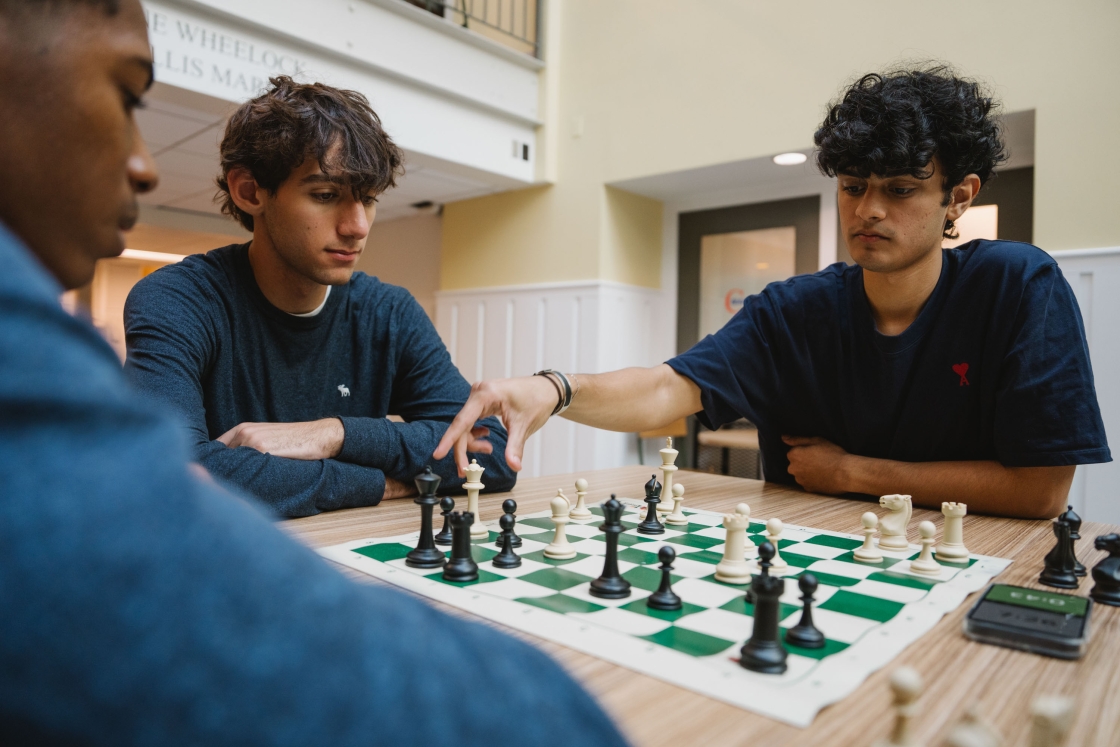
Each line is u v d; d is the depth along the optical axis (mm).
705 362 1676
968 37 3025
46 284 268
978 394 1491
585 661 619
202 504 270
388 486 1391
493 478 1492
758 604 619
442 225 5141
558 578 883
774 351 1727
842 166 1359
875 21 3262
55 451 239
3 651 225
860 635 696
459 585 831
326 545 1004
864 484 1495
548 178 4414
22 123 339
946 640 689
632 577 900
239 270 1530
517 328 4645
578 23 4348
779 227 4184
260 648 251
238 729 244
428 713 278
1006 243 1528
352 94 1489
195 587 246
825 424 1710
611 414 1545
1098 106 2734
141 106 400
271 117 1328
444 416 1653
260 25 3084
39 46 334
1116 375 2674
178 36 2893
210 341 1439
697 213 4539
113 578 233
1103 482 2697
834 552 1058
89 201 369
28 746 238
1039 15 2857
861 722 515
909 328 1522
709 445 4465
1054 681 589
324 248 1398
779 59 3553
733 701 543
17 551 227
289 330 1560
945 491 1411
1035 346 1353
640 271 4527
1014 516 1372
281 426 1326
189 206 4941
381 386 1731
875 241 1379
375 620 290
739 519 911
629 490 1581
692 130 3859
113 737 235
